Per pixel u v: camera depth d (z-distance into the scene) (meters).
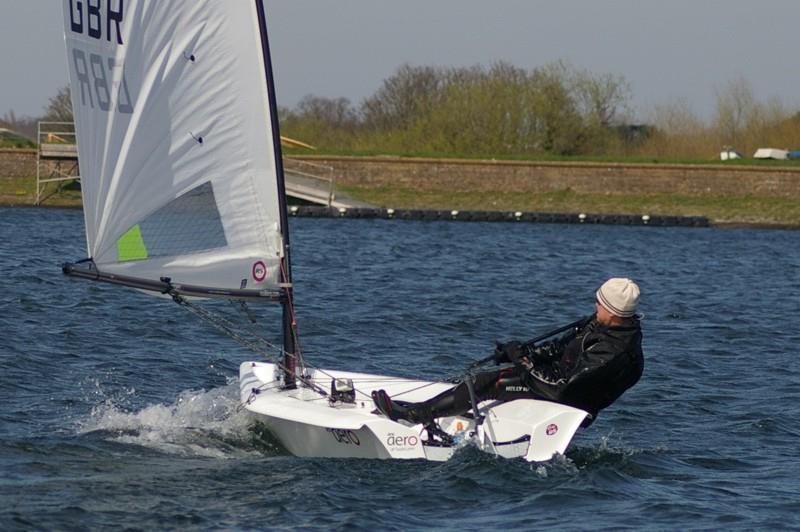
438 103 163.25
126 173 24.28
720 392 32.91
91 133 23.86
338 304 49.34
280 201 25.70
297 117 175.38
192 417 26.88
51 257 64.00
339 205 126.00
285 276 25.88
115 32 24.02
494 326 45.09
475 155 146.00
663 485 22.50
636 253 86.88
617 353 22.44
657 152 160.62
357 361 36.62
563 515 20.11
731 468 24.19
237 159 25.36
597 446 25.81
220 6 24.95
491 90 157.25
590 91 157.38
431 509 20.23
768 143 161.12
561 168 137.00
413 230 104.62
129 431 25.36
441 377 34.47
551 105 155.62
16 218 97.88
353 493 20.92
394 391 26.08
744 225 128.75
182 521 19.30
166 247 24.84
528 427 22.69
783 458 25.23
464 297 53.81
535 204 135.12
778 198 134.12
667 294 58.91
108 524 19.06
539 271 69.31
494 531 19.11
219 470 22.33
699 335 44.41
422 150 156.88
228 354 36.44
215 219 25.27
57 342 36.62
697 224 125.56
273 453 23.92
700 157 156.88
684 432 27.67
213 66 24.95
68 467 22.31
